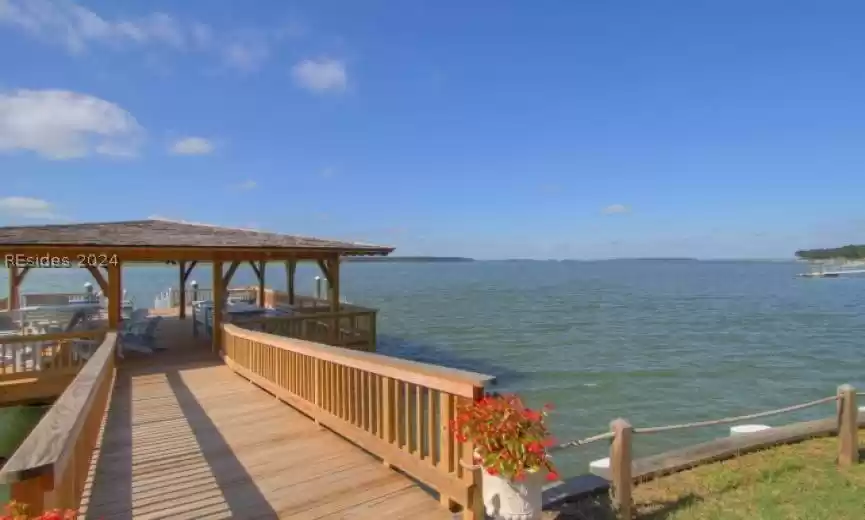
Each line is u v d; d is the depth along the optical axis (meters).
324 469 4.23
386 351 19.05
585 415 11.65
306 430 5.38
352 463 4.36
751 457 5.20
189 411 6.23
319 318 11.30
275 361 7.08
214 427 5.52
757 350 19.81
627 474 3.76
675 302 41.25
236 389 7.55
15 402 8.13
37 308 10.13
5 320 9.75
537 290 57.69
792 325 27.19
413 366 3.75
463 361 17.38
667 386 14.30
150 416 6.01
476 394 3.12
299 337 11.25
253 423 5.67
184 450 4.75
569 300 43.09
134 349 10.63
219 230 12.35
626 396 13.29
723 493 4.29
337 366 5.12
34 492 1.91
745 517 3.83
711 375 15.59
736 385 14.48
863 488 4.35
